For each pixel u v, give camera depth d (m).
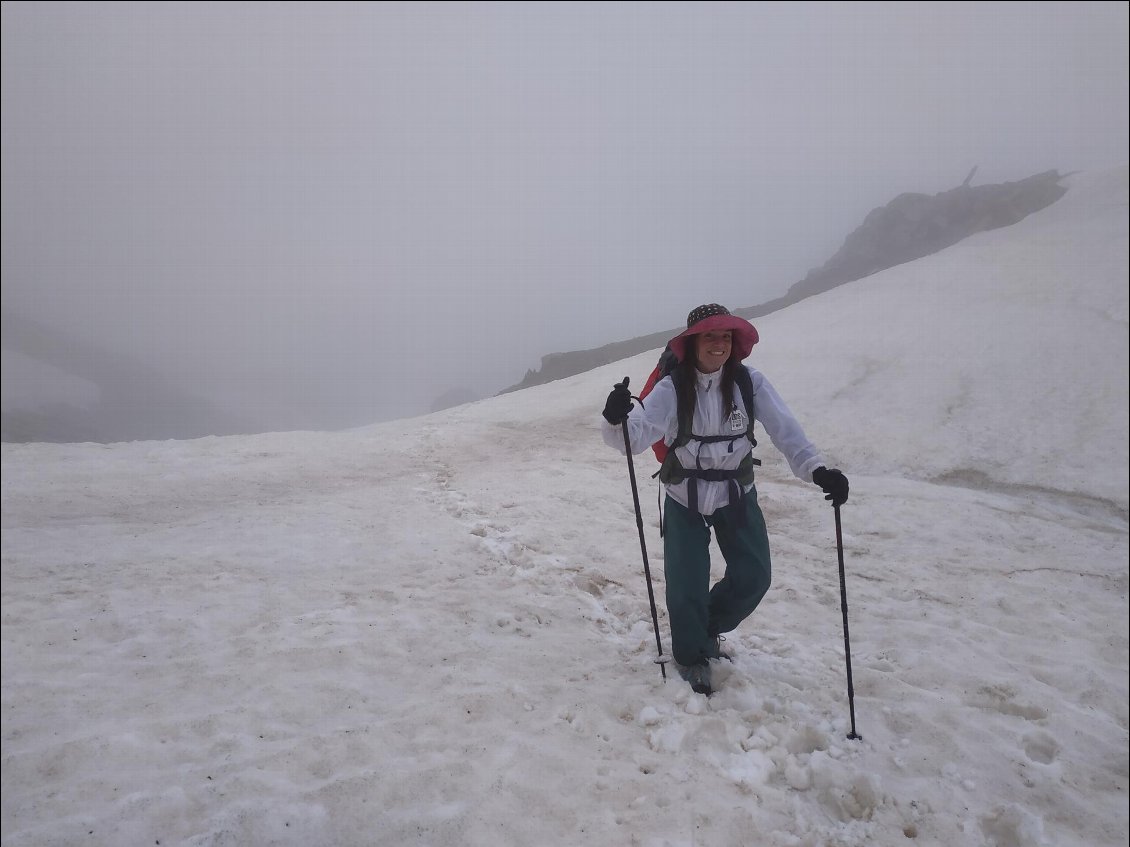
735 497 3.32
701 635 3.32
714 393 3.24
